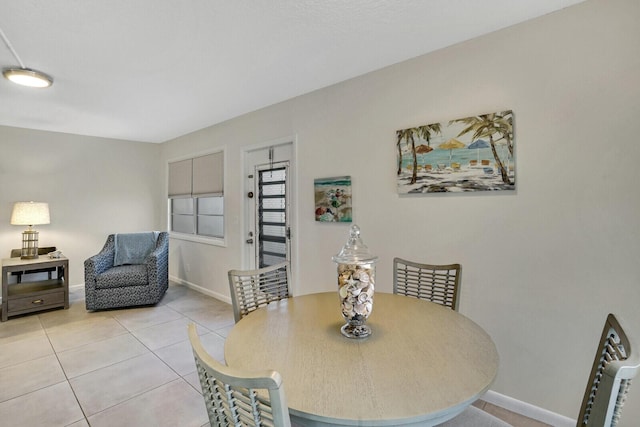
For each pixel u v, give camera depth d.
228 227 4.09
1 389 2.21
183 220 5.15
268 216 3.63
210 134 4.32
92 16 1.79
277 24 1.89
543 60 1.82
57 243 4.53
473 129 2.05
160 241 4.41
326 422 0.84
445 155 2.17
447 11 1.78
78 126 4.23
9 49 2.16
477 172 2.05
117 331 3.19
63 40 2.05
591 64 1.69
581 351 1.75
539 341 1.88
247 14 1.79
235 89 2.94
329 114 2.88
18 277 4.20
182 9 1.74
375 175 2.57
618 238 1.64
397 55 2.30
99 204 4.89
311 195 3.05
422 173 2.28
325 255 2.96
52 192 4.50
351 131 2.72
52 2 1.66
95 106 3.39
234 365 1.07
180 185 4.98
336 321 1.47
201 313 3.72
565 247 1.78
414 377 1.00
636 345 0.84
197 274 4.67
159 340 2.99
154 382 2.30
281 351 1.17
